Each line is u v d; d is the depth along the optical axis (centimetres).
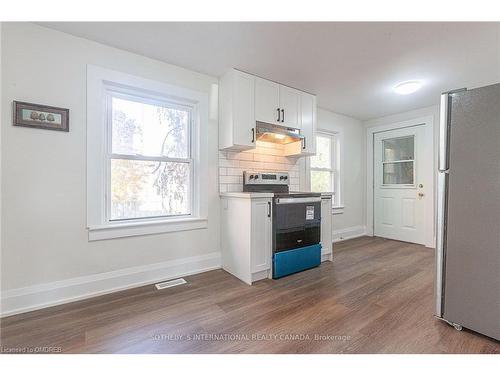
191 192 257
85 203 196
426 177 370
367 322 162
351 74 257
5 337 145
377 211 432
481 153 140
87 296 196
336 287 218
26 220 175
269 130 270
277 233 243
